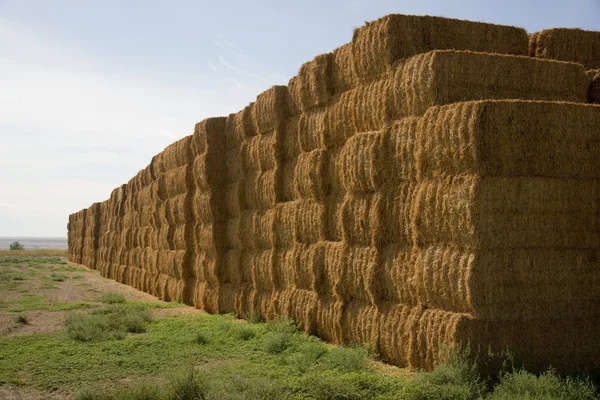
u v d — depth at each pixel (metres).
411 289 11.13
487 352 9.70
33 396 9.85
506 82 11.12
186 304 24.67
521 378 8.91
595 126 10.28
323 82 14.83
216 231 21.17
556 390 8.68
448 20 12.56
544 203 9.95
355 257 12.91
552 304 10.09
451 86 10.80
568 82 11.68
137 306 21.78
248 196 19.36
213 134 21.55
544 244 10.00
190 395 9.05
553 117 9.98
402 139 11.48
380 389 9.28
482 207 9.59
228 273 20.88
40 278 38.50
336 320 13.57
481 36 12.88
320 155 14.65
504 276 9.77
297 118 16.72
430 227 10.54
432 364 10.39
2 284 32.25
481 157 9.60
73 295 27.97
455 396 8.72
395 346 11.45
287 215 16.45
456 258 9.96
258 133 19.09
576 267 10.20
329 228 14.55
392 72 12.00
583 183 10.23
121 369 11.62
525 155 9.83
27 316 19.56
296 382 9.76
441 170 10.44
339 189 14.30
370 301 12.56
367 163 12.39
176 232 26.20
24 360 12.34
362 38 12.96
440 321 10.20
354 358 11.05
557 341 10.10
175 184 26.31
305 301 15.25
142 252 33.09
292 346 13.23
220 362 12.20
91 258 54.16
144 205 33.56
